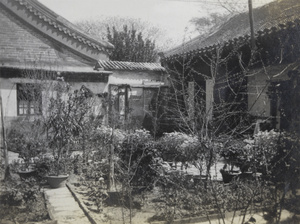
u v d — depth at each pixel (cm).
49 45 972
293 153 465
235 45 783
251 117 691
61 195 577
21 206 501
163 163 612
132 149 585
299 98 466
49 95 846
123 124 859
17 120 809
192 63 1004
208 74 938
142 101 1040
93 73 1020
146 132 680
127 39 1138
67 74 979
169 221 450
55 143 702
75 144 796
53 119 715
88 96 891
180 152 626
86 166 731
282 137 479
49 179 623
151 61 1352
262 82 755
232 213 483
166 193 535
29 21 933
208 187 530
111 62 1292
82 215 484
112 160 599
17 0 908
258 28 886
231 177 602
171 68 1123
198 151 582
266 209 465
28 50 933
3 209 476
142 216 474
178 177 573
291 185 468
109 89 1063
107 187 583
